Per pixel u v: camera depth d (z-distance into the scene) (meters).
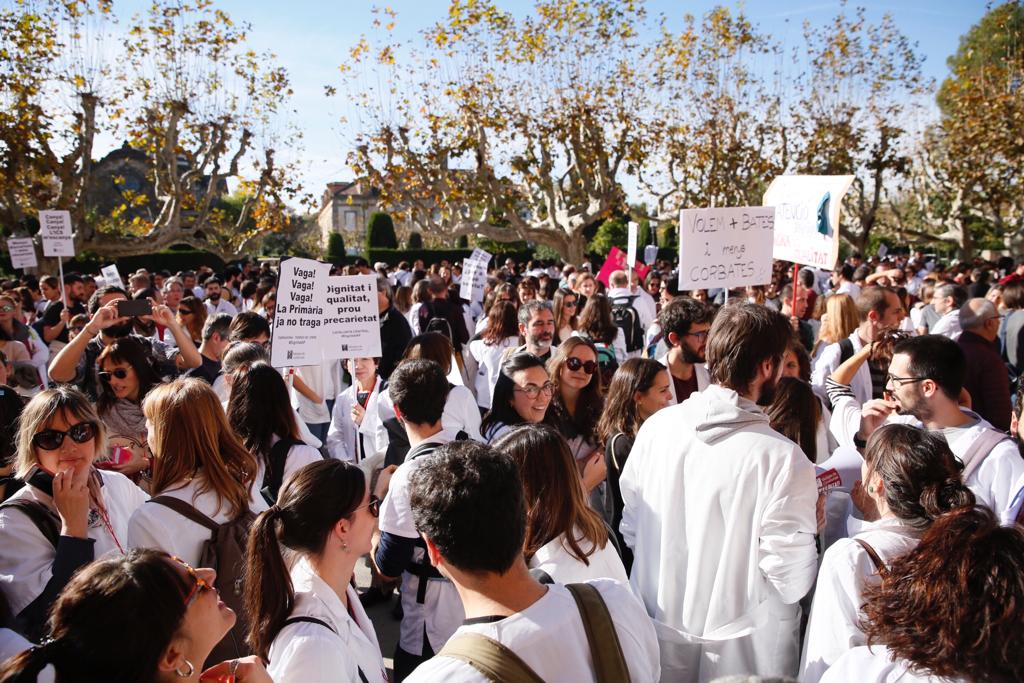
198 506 2.75
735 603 2.52
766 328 2.51
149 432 2.87
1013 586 1.48
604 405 3.81
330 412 6.86
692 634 2.59
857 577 2.15
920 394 3.04
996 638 1.47
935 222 32.84
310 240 47.88
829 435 4.30
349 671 2.09
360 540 2.25
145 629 1.56
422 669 1.63
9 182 18.70
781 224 6.11
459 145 21.61
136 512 2.72
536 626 1.65
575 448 4.02
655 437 2.79
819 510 3.11
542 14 21.06
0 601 2.24
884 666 1.66
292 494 2.19
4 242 20.28
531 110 21.83
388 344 7.42
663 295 9.63
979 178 27.11
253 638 2.11
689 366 4.58
